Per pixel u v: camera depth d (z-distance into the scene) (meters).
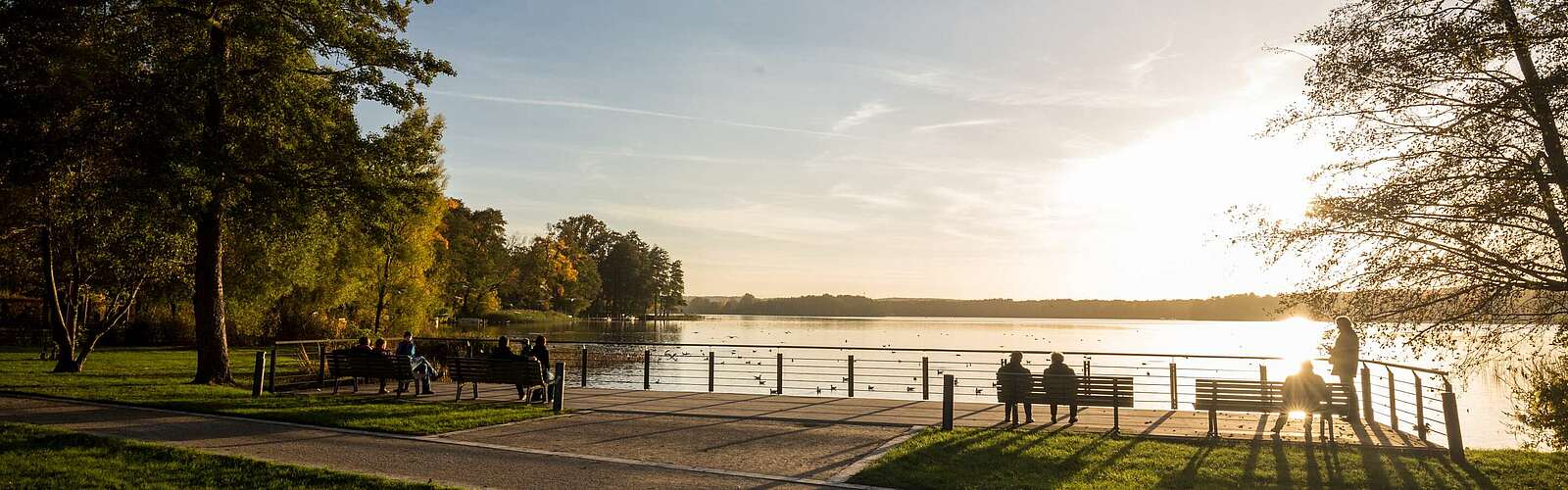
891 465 9.98
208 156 17.47
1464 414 21.88
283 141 19.50
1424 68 11.94
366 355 17.42
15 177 18.06
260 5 18.08
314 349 36.59
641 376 31.59
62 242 24.75
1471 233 12.26
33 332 40.06
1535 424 12.80
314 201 19.89
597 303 152.62
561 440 11.77
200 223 19.62
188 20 19.61
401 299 41.66
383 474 9.41
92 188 19.95
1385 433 12.44
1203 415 14.62
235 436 11.88
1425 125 12.53
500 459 10.41
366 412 14.05
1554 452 11.30
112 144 18.61
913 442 11.45
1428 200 12.15
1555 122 11.30
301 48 19.36
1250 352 56.78
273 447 11.08
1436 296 12.55
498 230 91.31
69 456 9.95
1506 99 11.44
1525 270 11.88
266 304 38.22
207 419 13.37
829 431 12.61
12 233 25.05
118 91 17.77
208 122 18.50
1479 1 11.95
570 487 8.88
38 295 41.50
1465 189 12.13
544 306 127.38
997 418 14.07
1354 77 12.45
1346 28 12.73
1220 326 157.12
